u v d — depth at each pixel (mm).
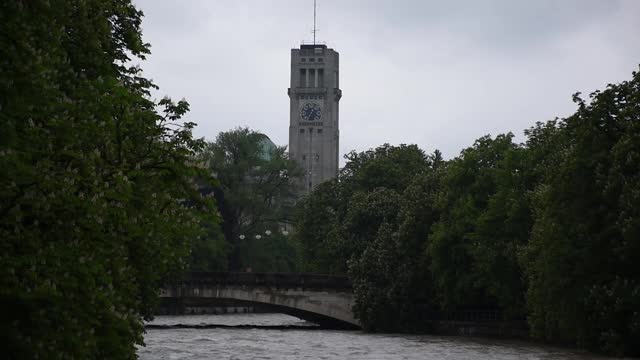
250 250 150750
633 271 61781
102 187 24609
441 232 88125
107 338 25391
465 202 87938
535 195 74062
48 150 22781
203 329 99875
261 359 61969
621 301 59375
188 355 64188
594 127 63219
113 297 25625
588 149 63219
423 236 96125
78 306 23000
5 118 21250
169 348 70312
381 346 74875
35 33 23203
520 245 77875
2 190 21109
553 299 64438
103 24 30469
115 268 26547
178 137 33312
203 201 33062
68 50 28672
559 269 63531
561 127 82938
